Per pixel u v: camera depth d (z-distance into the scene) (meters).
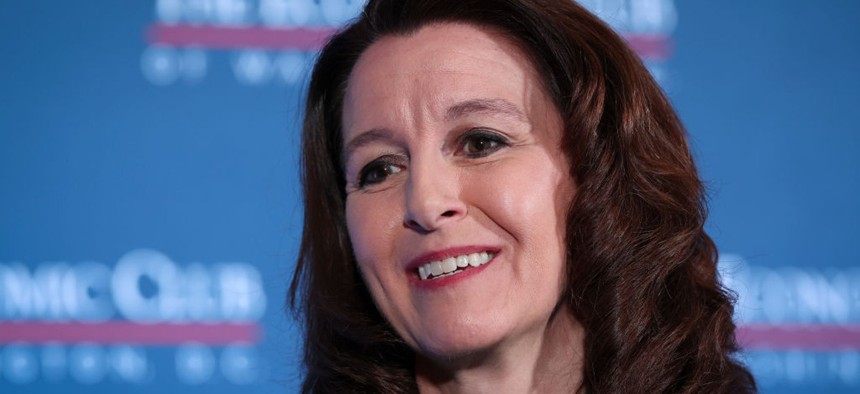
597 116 2.08
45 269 3.44
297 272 2.44
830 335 3.52
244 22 3.57
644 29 3.58
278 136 3.56
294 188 3.40
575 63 2.11
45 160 3.48
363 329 2.21
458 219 1.97
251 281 3.49
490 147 2.04
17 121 3.49
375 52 2.14
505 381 2.06
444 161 2.02
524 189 1.98
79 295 3.45
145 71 3.54
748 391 2.21
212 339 3.46
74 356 3.43
